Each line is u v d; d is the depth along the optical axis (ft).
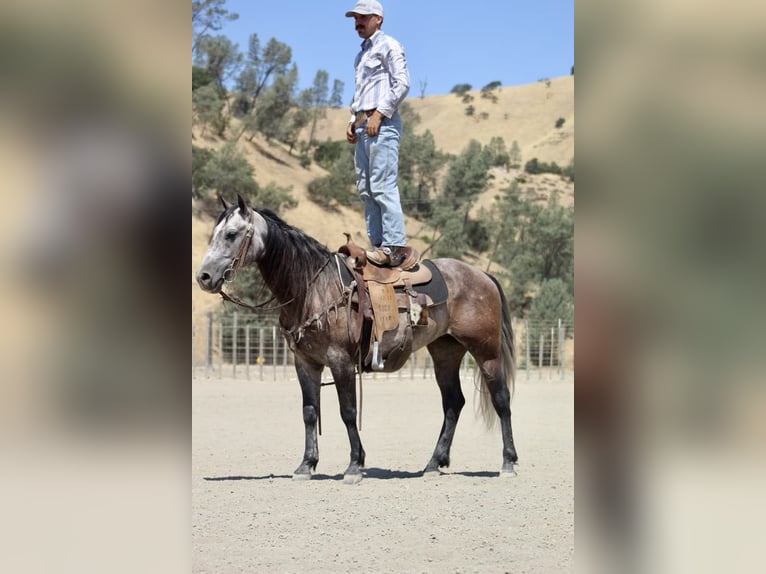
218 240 28.12
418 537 20.79
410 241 208.74
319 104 313.32
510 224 207.10
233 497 26.55
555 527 22.03
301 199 207.10
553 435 45.98
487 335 32.17
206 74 240.32
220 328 95.66
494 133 344.69
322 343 29.66
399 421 53.31
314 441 30.83
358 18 31.30
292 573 16.94
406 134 232.32
